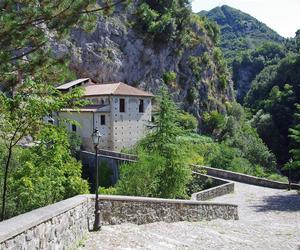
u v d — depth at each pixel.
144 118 57.34
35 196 15.34
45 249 7.70
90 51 75.81
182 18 92.50
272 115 100.56
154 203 13.48
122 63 80.25
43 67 10.77
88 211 10.88
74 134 49.22
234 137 79.94
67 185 17.20
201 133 89.75
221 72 103.38
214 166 49.28
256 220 19.14
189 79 92.25
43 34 9.74
